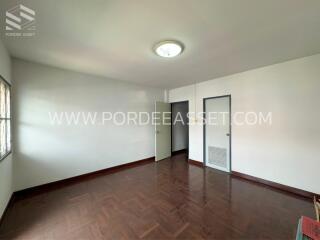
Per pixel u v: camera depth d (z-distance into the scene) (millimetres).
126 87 4215
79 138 3373
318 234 1061
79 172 3373
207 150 4191
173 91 5133
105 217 2070
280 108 2887
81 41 2037
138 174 3658
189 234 1773
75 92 3307
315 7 1441
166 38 1968
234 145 3576
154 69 3180
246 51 2369
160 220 2008
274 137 2965
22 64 2662
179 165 4363
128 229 1853
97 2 1358
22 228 1876
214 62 2816
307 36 1950
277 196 2617
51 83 2986
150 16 1552
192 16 1558
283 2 1382
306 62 2592
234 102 3553
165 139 5098
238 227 1877
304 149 2635
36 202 2443
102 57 2549
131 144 4352
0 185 1950
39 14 1509
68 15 1527
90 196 2625
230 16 1562
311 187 2564
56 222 1981
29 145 2748
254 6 1430
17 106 2615
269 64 2943
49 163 2975
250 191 2793
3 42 2055
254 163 3242
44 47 2197
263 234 1767
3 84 2141
